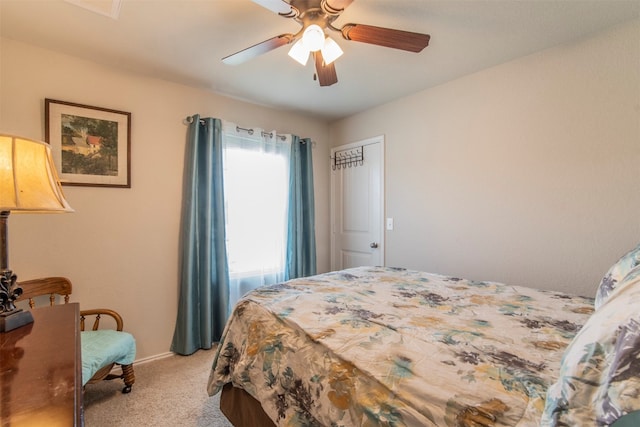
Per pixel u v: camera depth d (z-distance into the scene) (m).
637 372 0.47
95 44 1.89
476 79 2.33
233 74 2.32
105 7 1.54
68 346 0.83
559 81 1.94
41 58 1.92
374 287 1.75
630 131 1.69
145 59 2.09
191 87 2.55
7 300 0.95
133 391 1.92
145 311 2.33
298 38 1.65
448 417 0.70
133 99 2.27
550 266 1.99
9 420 0.51
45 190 0.98
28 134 1.88
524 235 2.11
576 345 0.64
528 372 0.81
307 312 1.33
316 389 0.99
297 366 1.09
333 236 3.61
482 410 0.68
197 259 2.50
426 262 2.69
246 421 1.36
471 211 2.38
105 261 2.15
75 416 0.54
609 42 1.75
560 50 1.93
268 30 1.76
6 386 0.62
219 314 2.61
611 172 1.76
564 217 1.93
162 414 1.70
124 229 2.23
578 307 1.36
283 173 3.10
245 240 2.83
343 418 0.88
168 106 2.43
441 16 1.65
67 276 2.00
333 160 3.59
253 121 2.96
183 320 2.43
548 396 0.63
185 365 2.26
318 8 1.32
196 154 2.49
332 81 1.83
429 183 2.65
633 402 0.45
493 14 1.63
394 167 2.93
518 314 1.28
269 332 1.27
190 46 1.93
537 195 2.04
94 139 2.09
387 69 2.27
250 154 2.87
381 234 3.06
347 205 3.44
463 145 2.41
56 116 1.95
